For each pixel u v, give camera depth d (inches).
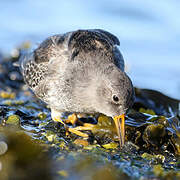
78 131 478.0
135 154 428.8
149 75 897.5
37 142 423.2
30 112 539.2
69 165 372.8
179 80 880.9
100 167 376.5
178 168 400.5
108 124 474.9
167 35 1074.7
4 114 508.7
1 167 354.0
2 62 741.3
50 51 510.0
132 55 978.7
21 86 708.7
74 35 492.7
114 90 432.5
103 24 1100.5
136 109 605.3
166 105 616.1
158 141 450.9
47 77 493.7
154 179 366.9
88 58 466.9
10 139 406.9
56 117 505.7
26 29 1050.7
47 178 344.2
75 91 463.2
